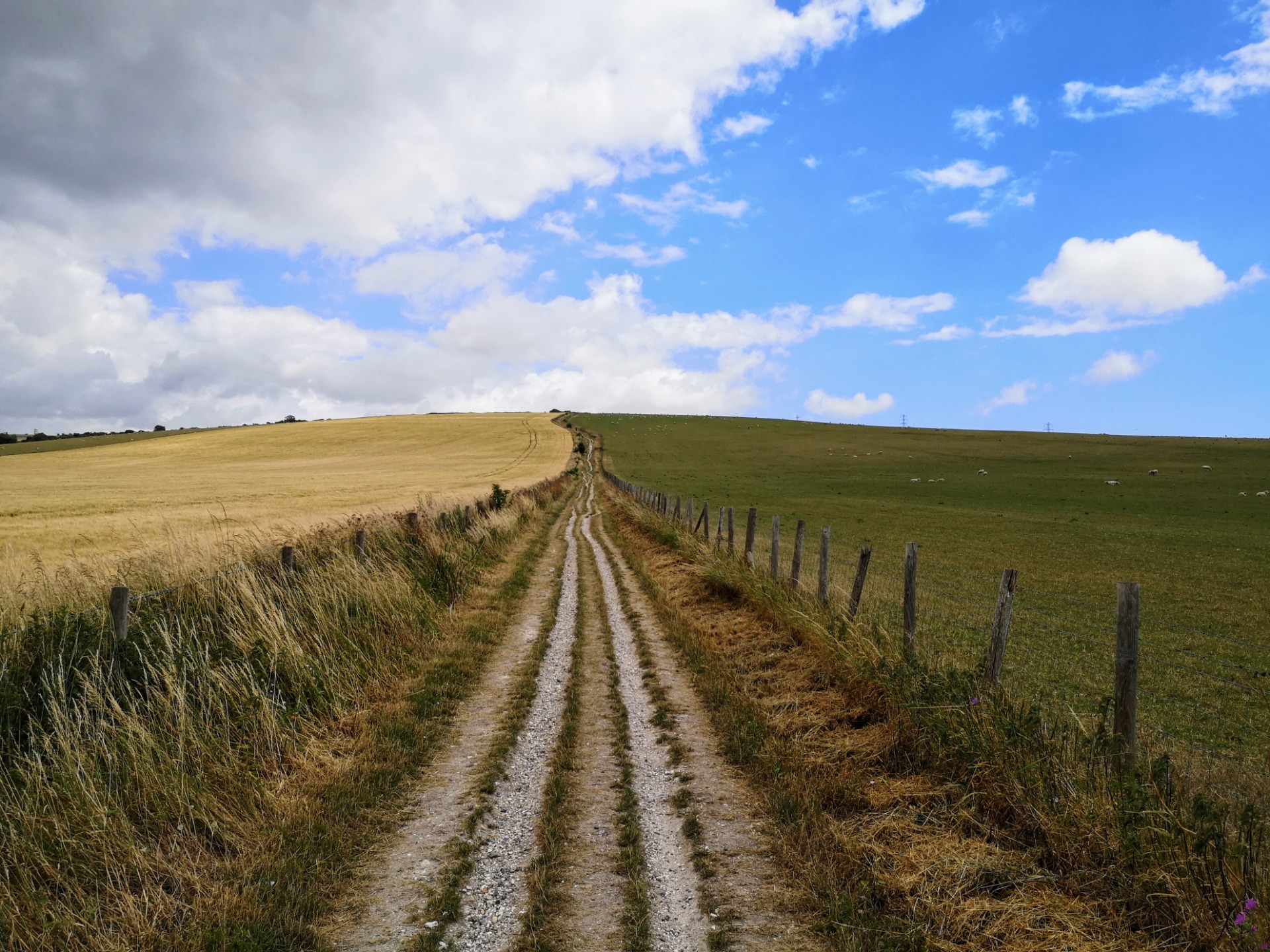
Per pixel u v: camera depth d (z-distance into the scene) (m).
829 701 6.93
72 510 33.97
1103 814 3.99
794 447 94.50
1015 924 3.60
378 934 3.87
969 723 5.06
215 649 6.56
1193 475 60.78
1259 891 3.26
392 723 6.79
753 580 11.61
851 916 3.83
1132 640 4.30
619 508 34.56
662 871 4.45
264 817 4.95
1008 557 24.19
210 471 65.75
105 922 3.81
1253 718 8.39
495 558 17.23
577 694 8.08
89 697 5.13
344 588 9.14
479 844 4.83
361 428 110.50
